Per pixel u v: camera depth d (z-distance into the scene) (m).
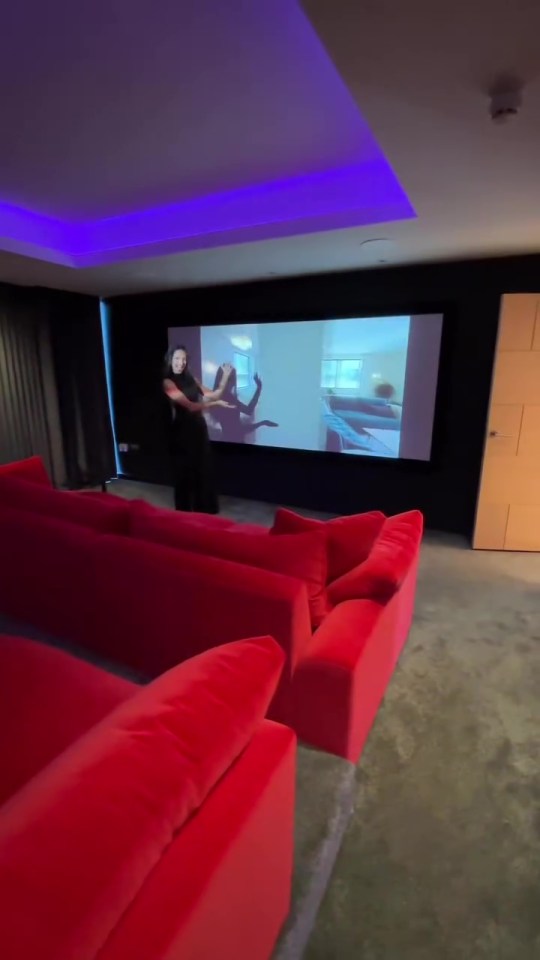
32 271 3.82
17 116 1.96
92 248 3.67
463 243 3.00
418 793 1.53
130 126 2.06
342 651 1.44
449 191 2.14
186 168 2.53
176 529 1.73
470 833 1.40
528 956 1.11
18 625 2.21
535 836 1.39
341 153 2.36
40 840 0.58
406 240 2.94
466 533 3.95
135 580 1.66
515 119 1.51
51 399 4.93
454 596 2.87
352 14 1.07
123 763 0.70
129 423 5.57
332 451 4.33
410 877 1.28
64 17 1.38
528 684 2.06
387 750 1.70
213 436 4.91
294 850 1.23
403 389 3.91
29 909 0.51
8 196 2.93
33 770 1.08
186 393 4.23
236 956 0.82
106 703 1.30
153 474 5.56
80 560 1.82
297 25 1.42
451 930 1.16
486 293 3.52
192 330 4.77
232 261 3.49
